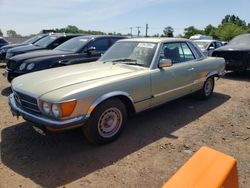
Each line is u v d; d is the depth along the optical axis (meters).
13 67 7.28
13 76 7.23
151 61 4.86
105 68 4.72
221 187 1.63
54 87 3.78
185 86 5.62
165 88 5.02
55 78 4.15
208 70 6.38
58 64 7.25
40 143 4.23
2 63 14.75
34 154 3.89
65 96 3.52
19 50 10.29
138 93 4.45
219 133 4.68
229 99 6.89
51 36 11.62
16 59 7.30
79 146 4.12
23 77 4.58
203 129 4.86
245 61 9.34
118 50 5.51
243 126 5.02
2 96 7.04
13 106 4.20
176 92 5.38
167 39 5.43
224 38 70.81
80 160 3.73
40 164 3.62
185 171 1.72
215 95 7.29
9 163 3.65
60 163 3.65
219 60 6.86
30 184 3.20
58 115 3.52
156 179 3.29
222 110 5.96
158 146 4.16
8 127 4.85
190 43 6.05
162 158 3.79
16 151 3.97
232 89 8.07
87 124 3.89
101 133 4.06
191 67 5.73
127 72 4.50
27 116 3.84
